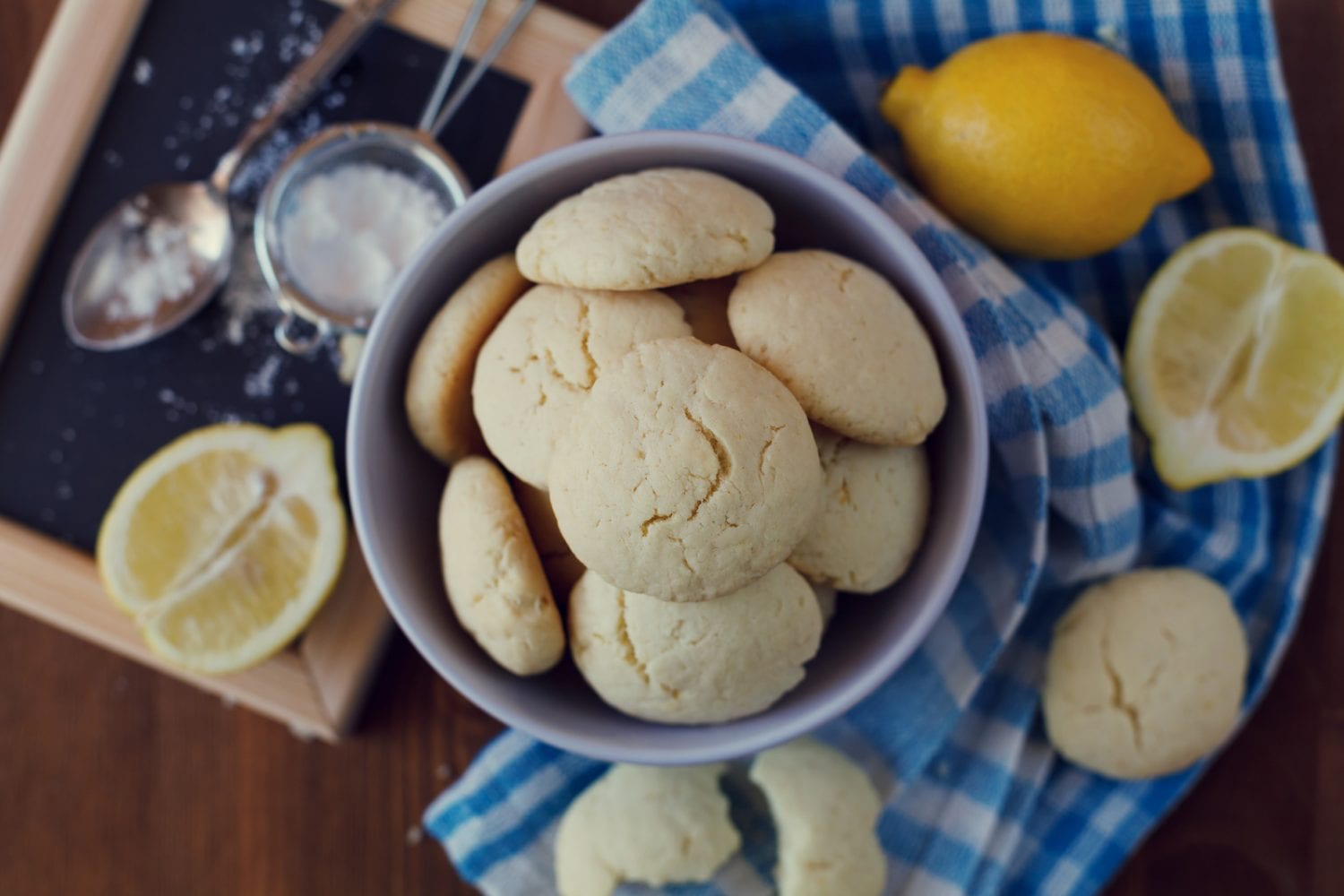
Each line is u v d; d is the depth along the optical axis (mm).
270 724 542
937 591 423
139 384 523
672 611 414
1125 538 500
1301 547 519
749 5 499
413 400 430
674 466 390
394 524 429
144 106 524
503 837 508
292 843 541
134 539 508
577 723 431
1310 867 527
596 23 526
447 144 516
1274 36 486
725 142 426
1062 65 457
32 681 544
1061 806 522
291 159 497
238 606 509
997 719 519
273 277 500
